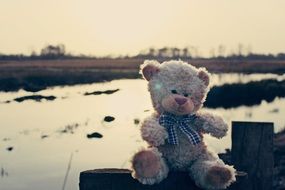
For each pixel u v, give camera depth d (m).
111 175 0.83
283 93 6.32
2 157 2.72
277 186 1.81
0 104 6.46
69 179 2.22
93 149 2.95
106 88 11.48
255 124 0.96
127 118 4.47
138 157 0.82
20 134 3.62
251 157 0.96
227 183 0.83
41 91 10.20
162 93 0.92
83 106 6.07
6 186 2.10
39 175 2.30
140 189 0.84
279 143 2.66
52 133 3.66
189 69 0.94
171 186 0.85
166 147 0.89
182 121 0.90
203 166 0.85
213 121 0.91
